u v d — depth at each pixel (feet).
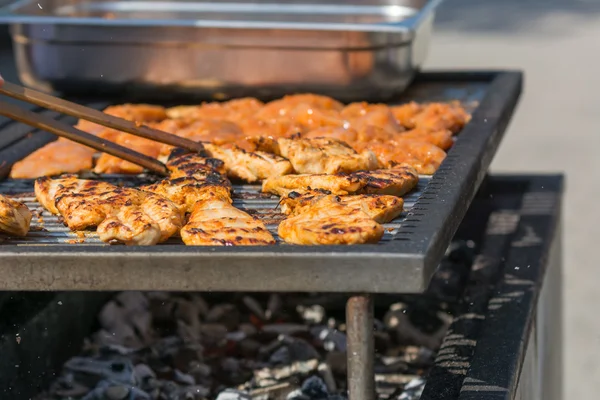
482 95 12.35
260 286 6.36
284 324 11.73
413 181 8.53
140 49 12.10
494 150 10.06
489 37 38.32
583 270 18.21
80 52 12.18
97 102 12.33
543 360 10.27
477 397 7.46
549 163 23.66
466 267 12.55
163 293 12.28
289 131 10.44
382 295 12.10
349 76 11.76
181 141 9.21
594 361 15.06
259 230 7.21
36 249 6.53
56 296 10.18
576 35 38.78
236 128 10.68
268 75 11.97
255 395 9.90
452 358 8.38
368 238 6.86
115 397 9.76
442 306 11.88
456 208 7.55
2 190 8.98
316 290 6.33
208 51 12.00
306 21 14.33
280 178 8.54
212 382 10.34
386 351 11.10
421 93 12.60
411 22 11.52
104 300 11.62
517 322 8.79
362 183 8.24
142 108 11.49
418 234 6.70
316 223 7.04
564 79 32.01
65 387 10.00
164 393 10.02
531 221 11.53
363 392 6.63
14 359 9.18
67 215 7.65
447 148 9.99
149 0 14.74
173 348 10.98
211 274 6.38
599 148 24.93
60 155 9.66
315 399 9.78
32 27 12.19
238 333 11.50
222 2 14.65
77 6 14.28
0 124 10.96
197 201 8.16
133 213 7.39
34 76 12.43
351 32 11.58
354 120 10.75
